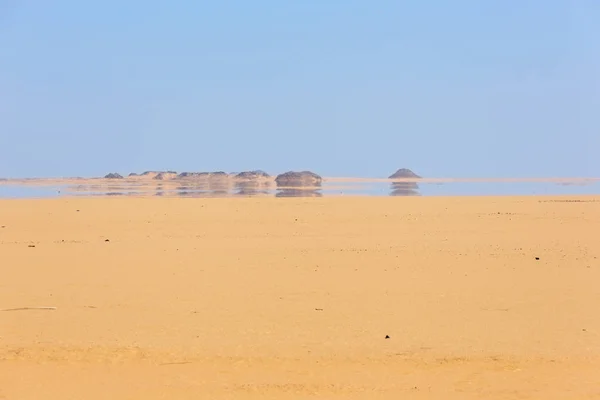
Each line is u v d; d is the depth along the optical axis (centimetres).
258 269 9381
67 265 9769
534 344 5822
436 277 8744
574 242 11831
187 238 12606
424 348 5731
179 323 6562
